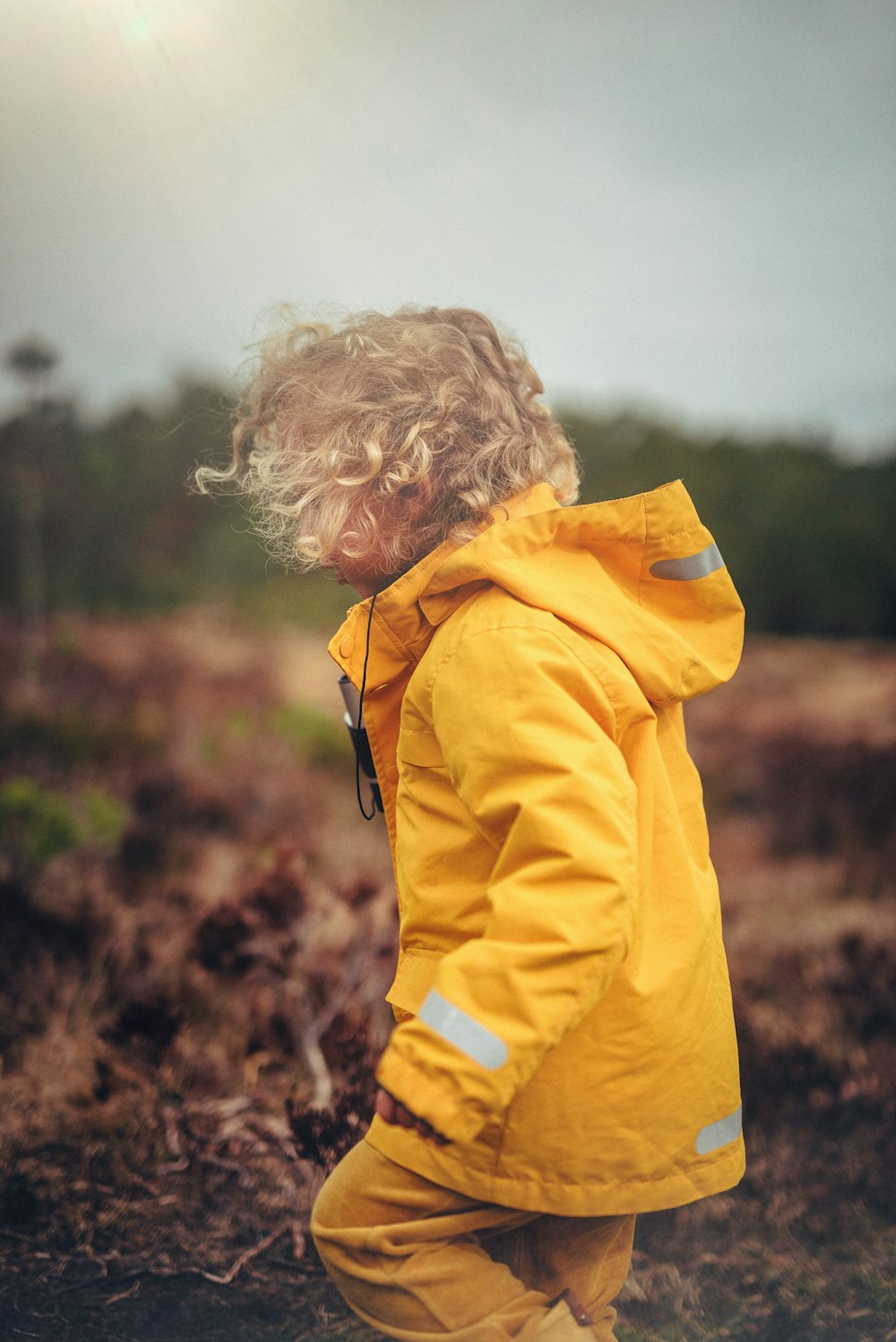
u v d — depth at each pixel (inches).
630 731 48.2
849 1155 83.6
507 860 42.2
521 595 46.6
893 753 203.0
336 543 51.8
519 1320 49.8
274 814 179.0
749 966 117.0
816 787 195.2
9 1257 70.6
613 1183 47.0
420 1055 39.0
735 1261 72.2
